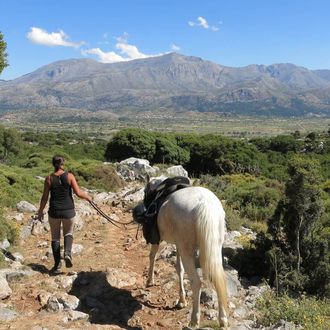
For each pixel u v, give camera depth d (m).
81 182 14.86
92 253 7.41
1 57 14.34
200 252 4.37
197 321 4.45
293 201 6.53
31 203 10.92
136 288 6.02
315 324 4.79
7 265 6.41
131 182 16.73
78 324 4.84
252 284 6.54
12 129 34.00
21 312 5.08
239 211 11.95
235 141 30.20
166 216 4.89
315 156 30.11
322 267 6.25
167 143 28.66
